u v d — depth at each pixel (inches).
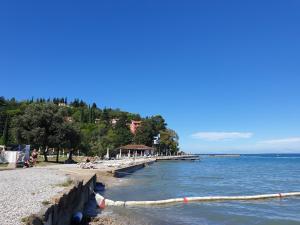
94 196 1116.5
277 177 2581.2
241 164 5506.9
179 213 960.3
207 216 932.6
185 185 1815.9
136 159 4443.9
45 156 2600.9
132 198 1234.0
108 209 979.3
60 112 2662.4
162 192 1451.8
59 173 1262.3
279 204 1170.6
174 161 5866.1
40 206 530.0
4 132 4084.6
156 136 6860.2
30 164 1721.2
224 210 1027.9
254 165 5118.1
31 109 2613.2
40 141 2514.8
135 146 5241.1
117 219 829.8
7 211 486.3
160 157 6112.2
